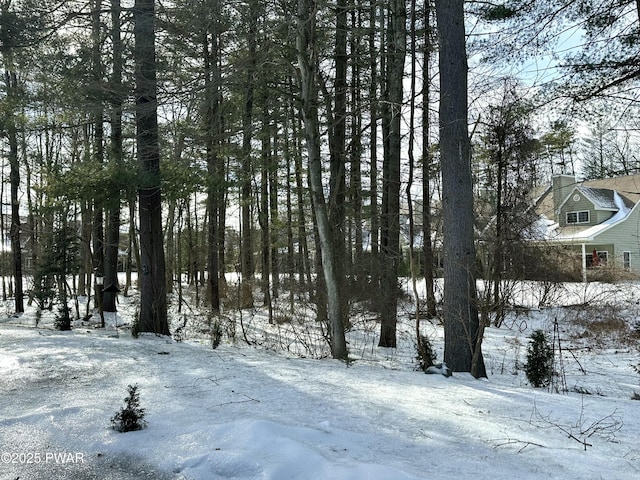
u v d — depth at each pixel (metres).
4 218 30.94
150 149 11.73
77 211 16.33
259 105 12.37
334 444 3.71
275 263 21.11
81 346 9.14
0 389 5.75
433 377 7.13
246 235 21.66
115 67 10.56
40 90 12.02
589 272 21.92
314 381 6.26
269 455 3.38
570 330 13.78
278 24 9.45
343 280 12.22
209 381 6.19
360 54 12.23
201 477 3.22
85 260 24.53
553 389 7.12
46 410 4.70
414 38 12.16
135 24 10.33
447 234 8.13
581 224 29.31
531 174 13.62
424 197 14.02
